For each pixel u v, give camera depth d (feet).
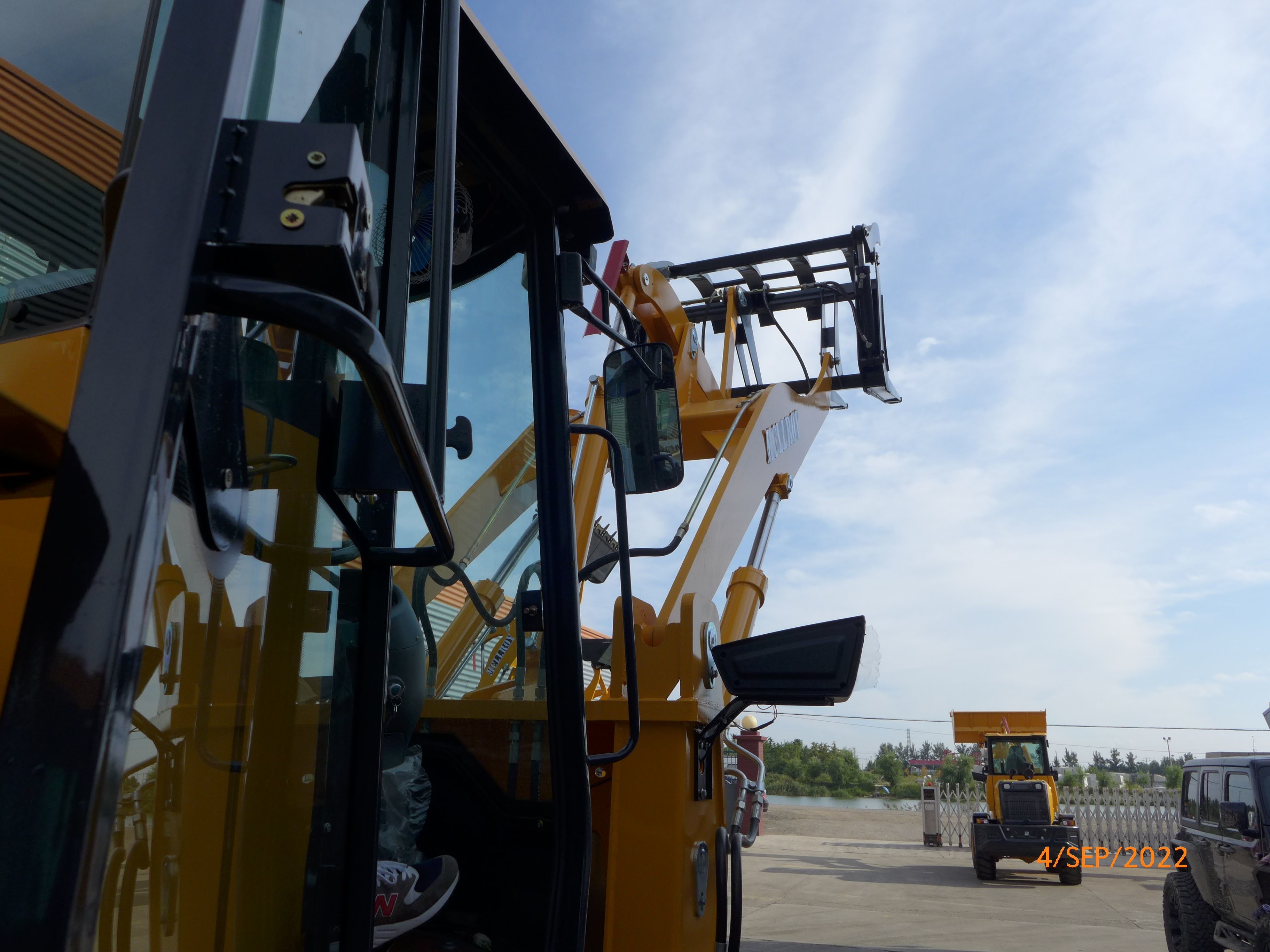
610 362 8.62
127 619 2.18
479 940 6.39
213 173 2.61
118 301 2.44
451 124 4.67
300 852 3.77
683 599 10.06
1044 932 31.48
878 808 136.98
